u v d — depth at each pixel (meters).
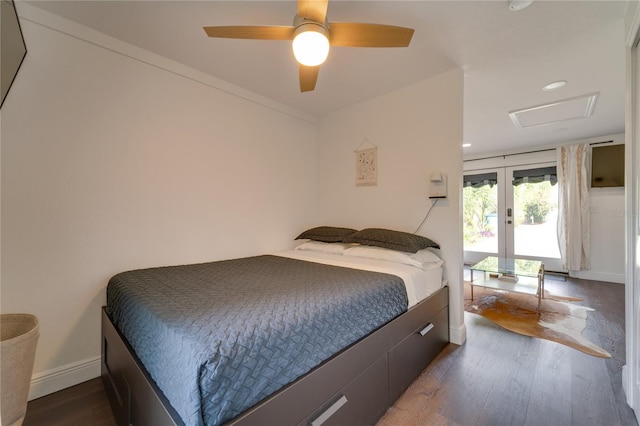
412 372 1.78
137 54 2.02
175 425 0.85
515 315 2.89
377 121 2.88
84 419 1.49
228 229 2.60
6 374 1.16
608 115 3.37
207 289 1.51
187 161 2.32
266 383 0.95
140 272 1.90
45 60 1.67
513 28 1.80
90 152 1.83
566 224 4.44
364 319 1.43
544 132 4.07
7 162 1.56
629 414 1.46
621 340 2.30
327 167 3.38
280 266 2.15
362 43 1.52
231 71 2.38
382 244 2.42
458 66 2.28
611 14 1.66
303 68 1.78
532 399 1.59
